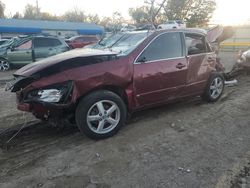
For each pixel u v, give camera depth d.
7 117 5.54
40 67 4.07
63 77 3.95
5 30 34.72
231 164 3.62
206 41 5.99
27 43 12.55
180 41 5.31
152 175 3.39
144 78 4.65
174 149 4.02
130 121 5.13
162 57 4.96
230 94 7.05
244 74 9.69
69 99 3.96
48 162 3.75
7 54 12.53
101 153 3.93
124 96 4.57
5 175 3.47
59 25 39.81
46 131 4.84
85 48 5.58
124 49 4.80
